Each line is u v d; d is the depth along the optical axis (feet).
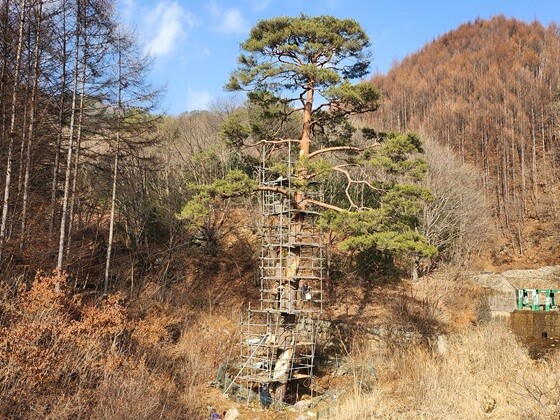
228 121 58.80
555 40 265.95
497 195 165.48
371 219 50.24
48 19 55.88
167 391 46.39
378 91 53.31
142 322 58.08
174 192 92.17
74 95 54.90
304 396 54.03
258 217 92.63
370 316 72.43
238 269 83.61
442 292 81.25
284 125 83.15
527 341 57.67
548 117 194.59
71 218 59.98
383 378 55.67
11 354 35.17
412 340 65.62
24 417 32.96
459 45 311.06
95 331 46.62
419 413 43.24
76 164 60.13
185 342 60.90
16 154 57.72
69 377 38.68
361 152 59.11
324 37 53.88
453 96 237.04
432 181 95.96
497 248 135.44
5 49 54.54
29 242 58.90
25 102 55.36
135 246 84.12
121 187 85.71
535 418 37.52
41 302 44.29
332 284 81.97
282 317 60.85
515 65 240.73
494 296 78.13
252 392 52.65
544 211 150.92
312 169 52.39
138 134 68.08
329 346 66.39
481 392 45.01
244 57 55.47
